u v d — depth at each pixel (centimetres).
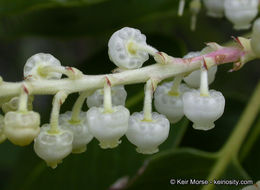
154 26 19
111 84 9
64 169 14
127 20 15
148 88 10
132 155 14
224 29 21
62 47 24
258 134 14
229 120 15
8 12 14
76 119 10
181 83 11
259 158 14
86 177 14
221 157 13
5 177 20
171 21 19
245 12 12
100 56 15
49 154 9
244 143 14
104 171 14
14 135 9
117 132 9
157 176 13
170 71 10
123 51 10
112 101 10
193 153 13
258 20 10
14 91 9
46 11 15
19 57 26
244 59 10
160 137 10
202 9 15
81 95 10
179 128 13
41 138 9
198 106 10
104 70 15
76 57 24
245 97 15
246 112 13
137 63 10
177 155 12
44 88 9
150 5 15
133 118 10
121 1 15
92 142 14
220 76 17
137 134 10
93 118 9
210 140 15
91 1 14
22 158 15
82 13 15
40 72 10
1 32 16
